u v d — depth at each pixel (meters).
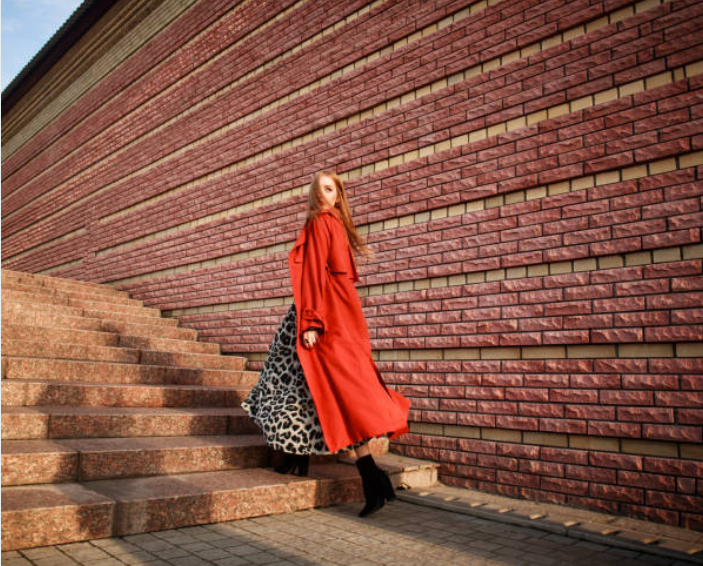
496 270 4.08
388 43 5.11
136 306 7.36
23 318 5.32
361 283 4.93
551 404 3.64
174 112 7.82
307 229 3.45
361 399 3.10
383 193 4.90
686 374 3.13
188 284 7.07
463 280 4.25
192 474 3.41
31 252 10.94
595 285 3.55
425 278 4.48
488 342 4.01
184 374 5.14
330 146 5.50
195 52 7.64
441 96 4.62
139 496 2.76
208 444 3.63
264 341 5.94
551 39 4.03
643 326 3.31
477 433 4.01
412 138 4.77
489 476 3.87
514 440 3.81
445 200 4.43
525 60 4.12
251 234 6.27
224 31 7.20
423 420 4.32
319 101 5.70
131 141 8.64
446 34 4.67
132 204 8.34
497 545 2.80
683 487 3.05
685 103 3.32
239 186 6.56
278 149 6.14
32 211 11.13
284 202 5.93
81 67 10.24
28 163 11.65
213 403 4.71
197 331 6.77
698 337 3.09
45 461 2.91
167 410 4.13
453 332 4.23
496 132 4.22
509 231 4.03
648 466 3.19
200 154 7.22
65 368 4.38
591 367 3.50
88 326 5.77
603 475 3.36
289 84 6.11
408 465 4.02
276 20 6.45
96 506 2.58
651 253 3.37
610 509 3.30
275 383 3.50
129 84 8.95
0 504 2.44
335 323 3.27
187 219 7.26
